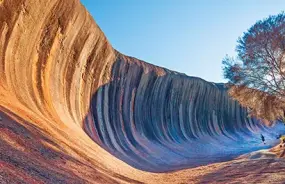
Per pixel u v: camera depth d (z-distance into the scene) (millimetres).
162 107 46656
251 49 24094
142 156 29625
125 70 39531
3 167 6527
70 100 26250
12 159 7441
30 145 9688
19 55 19578
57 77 24734
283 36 22344
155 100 45438
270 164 19734
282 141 33156
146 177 17672
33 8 21656
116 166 16938
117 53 39406
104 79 35562
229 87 28578
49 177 7734
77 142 16328
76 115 26359
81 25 28750
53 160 9859
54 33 24516
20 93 16859
